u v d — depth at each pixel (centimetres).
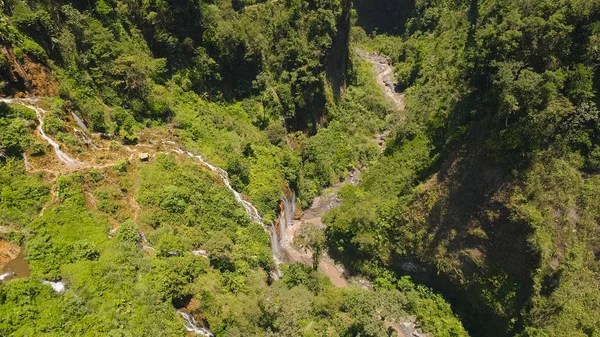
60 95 3788
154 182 3775
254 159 5031
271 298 3453
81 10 4366
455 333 3947
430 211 4297
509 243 3722
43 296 2650
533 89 3488
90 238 3095
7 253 2789
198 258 3353
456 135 4312
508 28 3759
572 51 3681
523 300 3647
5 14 3634
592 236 3619
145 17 4928
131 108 4394
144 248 3259
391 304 3744
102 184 3544
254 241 4053
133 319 2745
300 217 5391
